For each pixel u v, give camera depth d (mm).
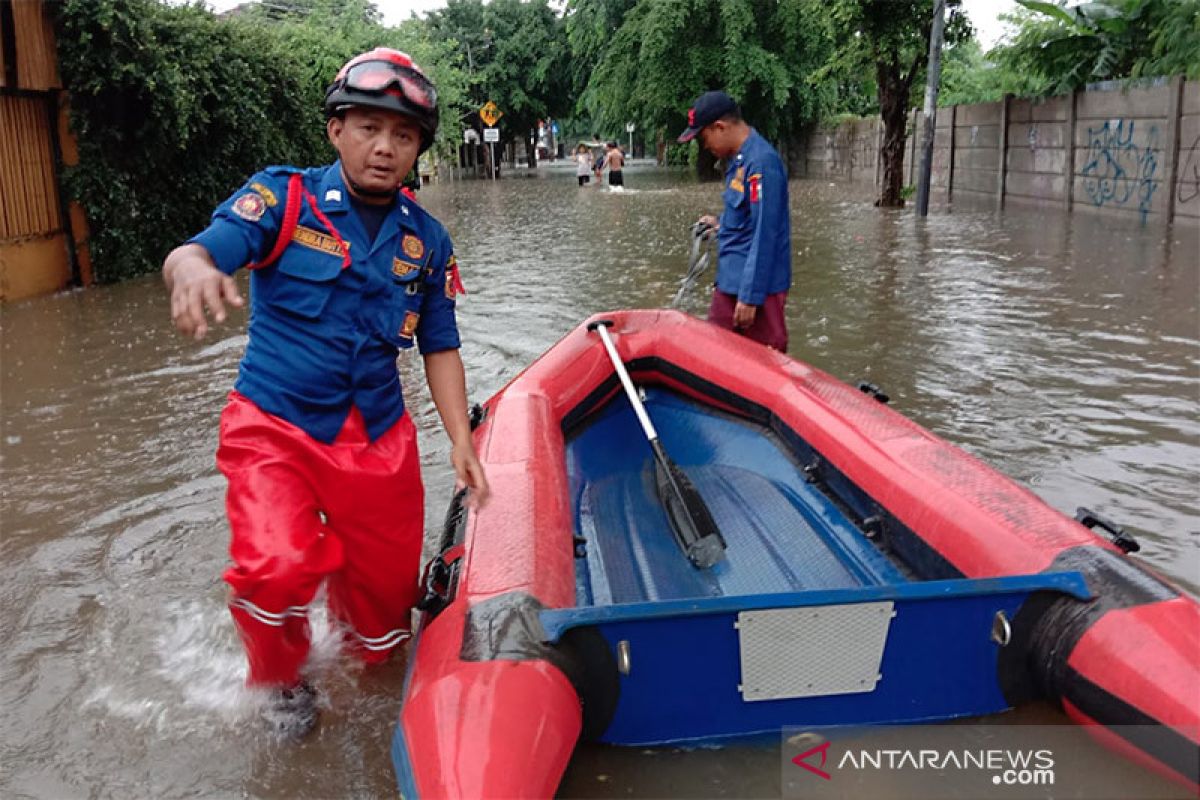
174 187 14453
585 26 33938
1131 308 8477
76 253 12914
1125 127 14570
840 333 7840
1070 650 2457
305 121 17625
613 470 4613
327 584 3135
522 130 54156
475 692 2254
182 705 3139
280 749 2883
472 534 3039
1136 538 4027
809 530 3750
